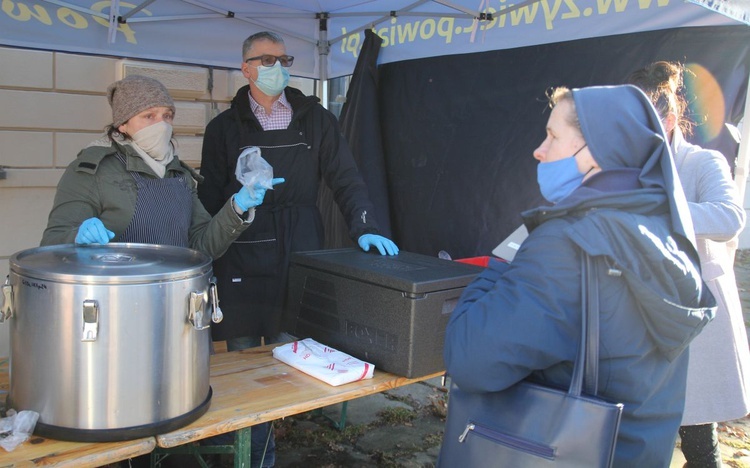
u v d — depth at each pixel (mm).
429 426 3346
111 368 1398
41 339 1406
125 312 1388
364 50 3801
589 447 1164
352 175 2838
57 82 3592
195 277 1500
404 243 3760
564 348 1233
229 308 2734
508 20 3256
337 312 2129
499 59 3312
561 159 1307
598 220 1209
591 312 1212
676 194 1232
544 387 1249
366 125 3768
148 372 1439
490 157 3365
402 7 3691
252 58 2676
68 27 3336
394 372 1944
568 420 1190
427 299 1892
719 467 2324
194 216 2262
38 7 3236
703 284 1331
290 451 2996
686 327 1198
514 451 1241
